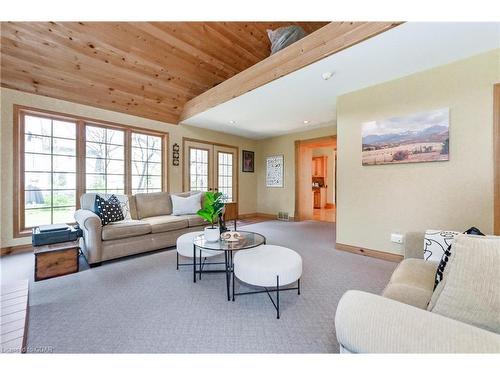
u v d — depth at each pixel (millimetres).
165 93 4102
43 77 3090
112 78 3465
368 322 738
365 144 2947
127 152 4242
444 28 1832
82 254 2943
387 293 1157
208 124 5039
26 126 3211
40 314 1656
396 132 2689
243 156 6414
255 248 2160
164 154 4754
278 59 2711
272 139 6418
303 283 2178
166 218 3479
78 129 3633
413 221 2602
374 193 2906
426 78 2479
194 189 5270
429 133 2461
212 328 1497
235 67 3898
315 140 5496
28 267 2562
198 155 5375
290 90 3068
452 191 2342
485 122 2156
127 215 3285
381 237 2861
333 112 4086
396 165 2719
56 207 3480
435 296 830
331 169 8891
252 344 1345
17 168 3080
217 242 2201
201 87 4133
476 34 1896
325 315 1646
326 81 2793
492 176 2131
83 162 3689
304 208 6043
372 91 2891
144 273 2445
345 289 2047
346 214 3188
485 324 642
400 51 2145
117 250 2775
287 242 3707
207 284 2182
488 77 2139
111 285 2146
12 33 2566
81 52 2959
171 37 3119
